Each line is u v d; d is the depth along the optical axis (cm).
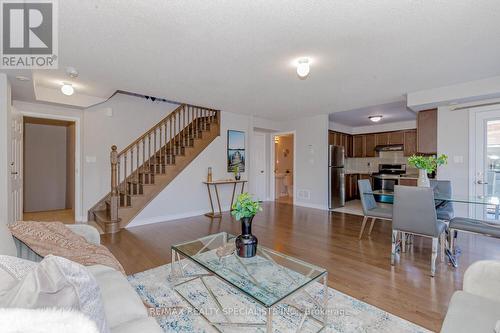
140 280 226
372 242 337
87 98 412
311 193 608
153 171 484
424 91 386
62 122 537
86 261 157
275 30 213
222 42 235
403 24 204
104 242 335
